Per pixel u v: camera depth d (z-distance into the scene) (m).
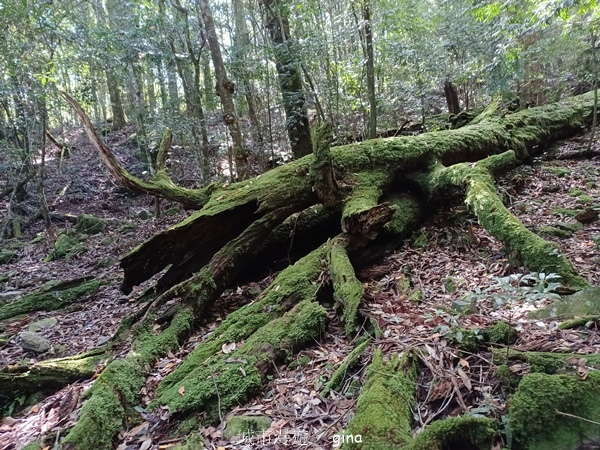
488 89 8.09
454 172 5.44
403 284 4.33
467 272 4.45
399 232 5.38
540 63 9.23
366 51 8.53
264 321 4.04
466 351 2.75
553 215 5.52
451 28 9.11
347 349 3.45
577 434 2.02
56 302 6.48
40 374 3.94
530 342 2.76
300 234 5.82
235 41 9.62
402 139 6.26
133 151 13.86
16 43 8.14
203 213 4.99
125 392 3.42
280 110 11.71
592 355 2.44
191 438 2.81
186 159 11.49
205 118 10.32
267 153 10.44
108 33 8.18
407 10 8.58
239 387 3.20
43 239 9.78
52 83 9.10
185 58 9.43
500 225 4.32
